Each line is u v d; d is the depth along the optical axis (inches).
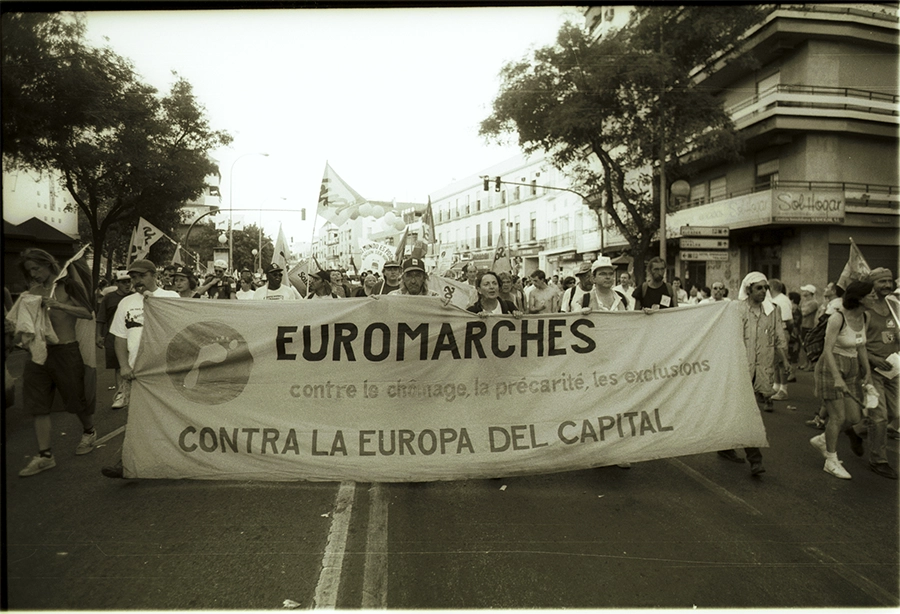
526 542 149.3
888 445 243.4
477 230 2199.8
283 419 187.5
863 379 211.2
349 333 191.2
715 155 775.7
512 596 123.8
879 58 818.8
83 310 210.8
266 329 189.8
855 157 820.6
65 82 524.4
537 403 195.0
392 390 191.2
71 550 141.7
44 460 198.8
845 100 804.6
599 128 714.8
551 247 1718.8
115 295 339.9
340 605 120.0
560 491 187.3
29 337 194.2
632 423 196.7
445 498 180.7
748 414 199.3
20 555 139.0
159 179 736.3
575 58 693.3
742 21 692.7
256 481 192.1
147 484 187.5
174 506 169.9
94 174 696.4
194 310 187.6
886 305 225.0
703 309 205.0
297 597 122.6
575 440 194.2
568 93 705.6
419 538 151.2
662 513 168.7
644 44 696.4
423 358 192.7
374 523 160.2
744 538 152.2
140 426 184.1
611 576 132.6
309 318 190.2
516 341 195.8
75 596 121.3
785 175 848.9
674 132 717.3
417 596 123.6
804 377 437.4
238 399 187.5
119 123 653.9
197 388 186.2
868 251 820.6
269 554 141.0
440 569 135.0
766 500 179.3
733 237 938.1
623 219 1139.9
